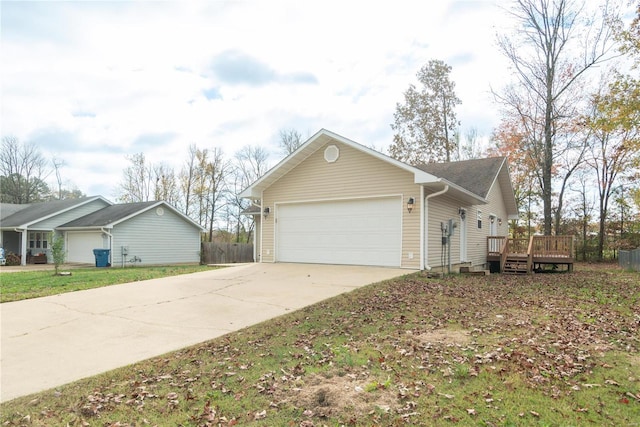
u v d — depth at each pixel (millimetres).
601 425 3076
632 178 24219
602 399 3529
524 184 28266
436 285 9727
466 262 15414
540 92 20656
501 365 4320
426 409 3357
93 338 5758
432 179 11086
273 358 4809
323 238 13555
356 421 3184
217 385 4035
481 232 17578
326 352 4926
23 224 21547
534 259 14984
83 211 24328
